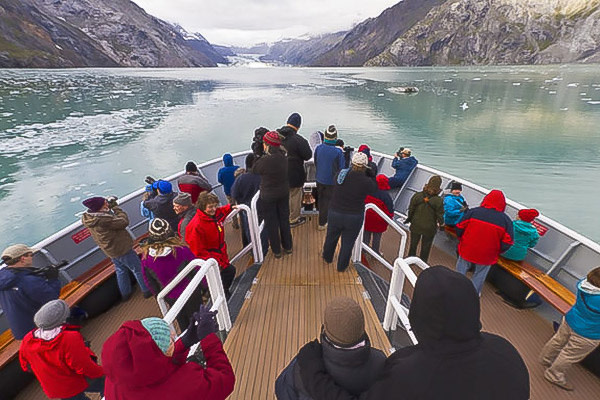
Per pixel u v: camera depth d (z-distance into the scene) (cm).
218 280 288
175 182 684
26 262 293
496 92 5244
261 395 242
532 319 407
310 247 470
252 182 477
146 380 123
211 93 5653
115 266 415
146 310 431
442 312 103
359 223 365
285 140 467
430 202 434
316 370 135
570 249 411
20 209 1380
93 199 374
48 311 221
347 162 569
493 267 457
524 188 1489
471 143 2280
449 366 105
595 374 323
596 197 1381
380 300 358
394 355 119
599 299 262
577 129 2605
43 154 2114
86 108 4009
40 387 330
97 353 370
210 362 162
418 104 4122
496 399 104
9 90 5472
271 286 379
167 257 292
